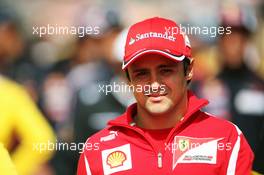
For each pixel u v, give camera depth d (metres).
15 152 17.47
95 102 18.92
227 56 19.00
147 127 12.95
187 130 12.82
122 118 13.02
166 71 12.68
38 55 26.66
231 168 12.68
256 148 16.45
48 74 24.89
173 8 33.47
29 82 24.34
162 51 12.55
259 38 26.36
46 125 17.75
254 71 20.22
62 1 31.86
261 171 16.30
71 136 20.73
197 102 12.88
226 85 18.89
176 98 12.74
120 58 18.41
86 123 19.03
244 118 18.50
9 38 21.36
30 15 31.75
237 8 19.31
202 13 30.27
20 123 17.45
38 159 17.59
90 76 19.38
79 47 21.62
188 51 12.93
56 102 23.25
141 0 34.12
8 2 32.53
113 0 33.09
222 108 18.78
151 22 12.91
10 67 22.83
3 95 17.36
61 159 19.17
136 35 12.80
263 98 18.64
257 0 29.38
